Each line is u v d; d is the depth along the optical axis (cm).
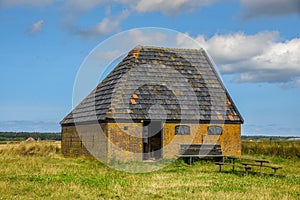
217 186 1770
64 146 3294
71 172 2111
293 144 3691
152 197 1498
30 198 1438
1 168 2186
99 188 1656
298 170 2489
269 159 3106
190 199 1466
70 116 3250
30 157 2850
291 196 1583
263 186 1805
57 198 1448
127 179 1942
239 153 2983
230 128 2986
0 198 1424
